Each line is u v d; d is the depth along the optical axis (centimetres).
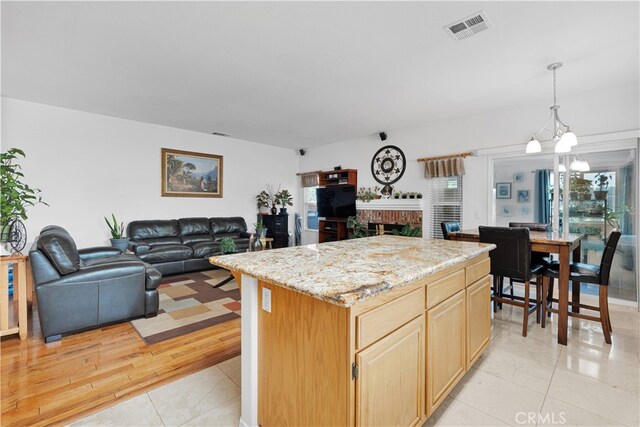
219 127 550
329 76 325
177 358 228
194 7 211
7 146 404
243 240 562
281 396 141
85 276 267
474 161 465
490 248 224
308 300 127
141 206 522
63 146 446
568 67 302
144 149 523
